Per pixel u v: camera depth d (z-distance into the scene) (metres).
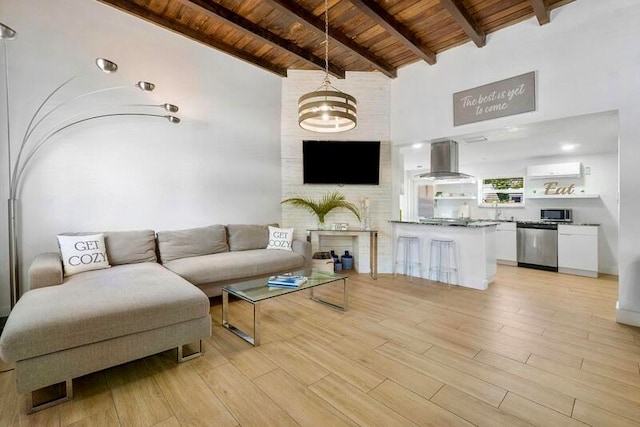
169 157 3.92
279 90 5.02
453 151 4.62
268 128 4.89
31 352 1.64
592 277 4.85
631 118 2.90
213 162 4.31
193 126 4.12
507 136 4.28
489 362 2.17
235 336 2.63
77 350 1.79
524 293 3.89
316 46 4.16
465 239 4.23
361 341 2.51
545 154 5.88
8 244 2.93
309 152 4.92
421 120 4.57
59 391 1.86
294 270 4.01
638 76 2.87
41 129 3.08
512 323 2.89
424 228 4.69
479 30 3.65
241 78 4.57
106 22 3.42
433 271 4.56
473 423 1.57
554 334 2.64
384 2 3.22
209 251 3.90
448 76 4.25
